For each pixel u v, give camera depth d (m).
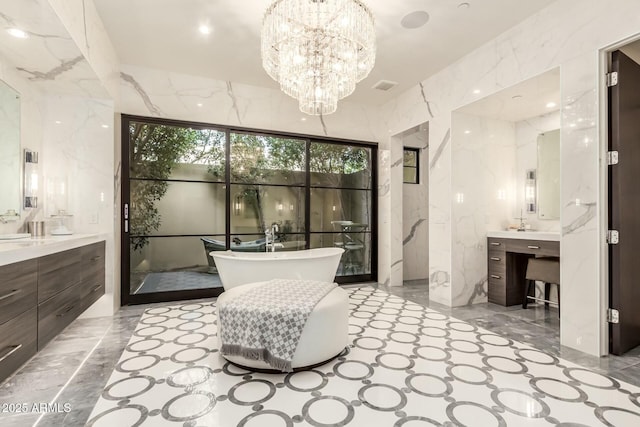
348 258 4.78
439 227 3.70
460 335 2.61
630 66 2.31
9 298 1.56
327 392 1.73
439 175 3.71
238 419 1.49
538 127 3.69
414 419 1.49
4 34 2.04
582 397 1.68
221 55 3.36
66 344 2.41
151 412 1.55
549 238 3.02
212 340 2.49
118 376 1.91
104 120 3.18
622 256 2.22
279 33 2.47
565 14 2.44
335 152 4.68
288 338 1.89
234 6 2.57
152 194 3.67
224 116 3.95
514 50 2.85
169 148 3.76
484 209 3.72
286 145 4.36
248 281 3.25
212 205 3.94
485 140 3.74
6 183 2.45
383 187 4.81
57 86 2.88
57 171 3.03
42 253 1.90
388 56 3.38
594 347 2.23
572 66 2.39
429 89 3.89
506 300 3.51
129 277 3.53
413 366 2.04
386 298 3.88
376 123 4.86
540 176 3.66
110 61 3.07
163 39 3.05
